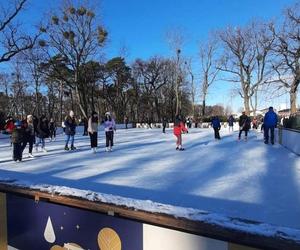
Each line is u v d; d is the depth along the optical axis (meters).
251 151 16.47
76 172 11.06
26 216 3.47
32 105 63.16
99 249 2.84
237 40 54.12
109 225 2.74
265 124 20.33
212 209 6.55
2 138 32.19
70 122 18.39
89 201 2.79
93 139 16.67
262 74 53.72
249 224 2.02
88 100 60.09
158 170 11.12
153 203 2.55
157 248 2.42
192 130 40.66
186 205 6.87
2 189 3.61
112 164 12.66
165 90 74.56
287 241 1.81
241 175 10.02
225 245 2.09
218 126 24.69
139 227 2.52
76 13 41.75
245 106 54.75
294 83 42.41
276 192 7.83
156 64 73.12
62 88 58.59
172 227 2.28
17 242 3.58
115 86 68.69
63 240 3.12
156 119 77.25
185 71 68.88
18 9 30.14
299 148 14.66
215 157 14.30
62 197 2.99
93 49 43.59
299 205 6.72
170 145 20.22
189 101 77.75
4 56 30.86
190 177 9.84
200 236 2.20
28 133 15.45
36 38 31.84
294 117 17.83
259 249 1.94
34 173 11.09
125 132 38.00
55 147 20.20
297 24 41.19
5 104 65.44
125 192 8.12
